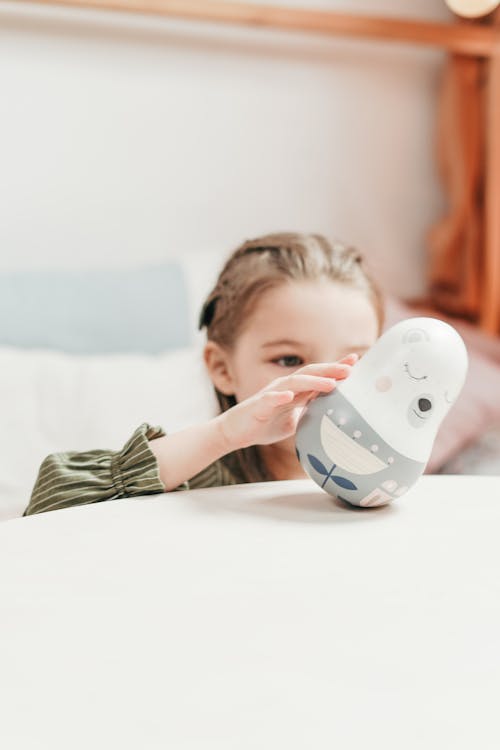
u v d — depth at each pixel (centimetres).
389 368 48
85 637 33
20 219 161
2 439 114
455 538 44
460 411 135
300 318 80
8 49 156
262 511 49
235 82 172
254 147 176
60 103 161
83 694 29
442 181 190
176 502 50
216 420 59
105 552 42
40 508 60
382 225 188
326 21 164
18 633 34
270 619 35
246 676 30
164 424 121
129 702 29
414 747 26
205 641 33
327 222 184
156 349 146
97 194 166
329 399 49
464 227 181
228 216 176
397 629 34
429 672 31
